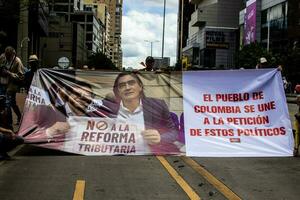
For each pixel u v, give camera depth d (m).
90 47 181.38
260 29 106.69
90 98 11.06
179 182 8.38
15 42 65.69
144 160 10.27
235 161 10.35
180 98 11.20
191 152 10.84
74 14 181.12
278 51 90.38
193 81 11.31
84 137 10.85
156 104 11.11
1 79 13.12
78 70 11.15
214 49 150.50
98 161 10.09
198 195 7.56
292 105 32.78
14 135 10.14
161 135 10.93
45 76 11.12
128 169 9.36
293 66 69.44
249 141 11.01
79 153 10.73
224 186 8.18
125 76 11.16
